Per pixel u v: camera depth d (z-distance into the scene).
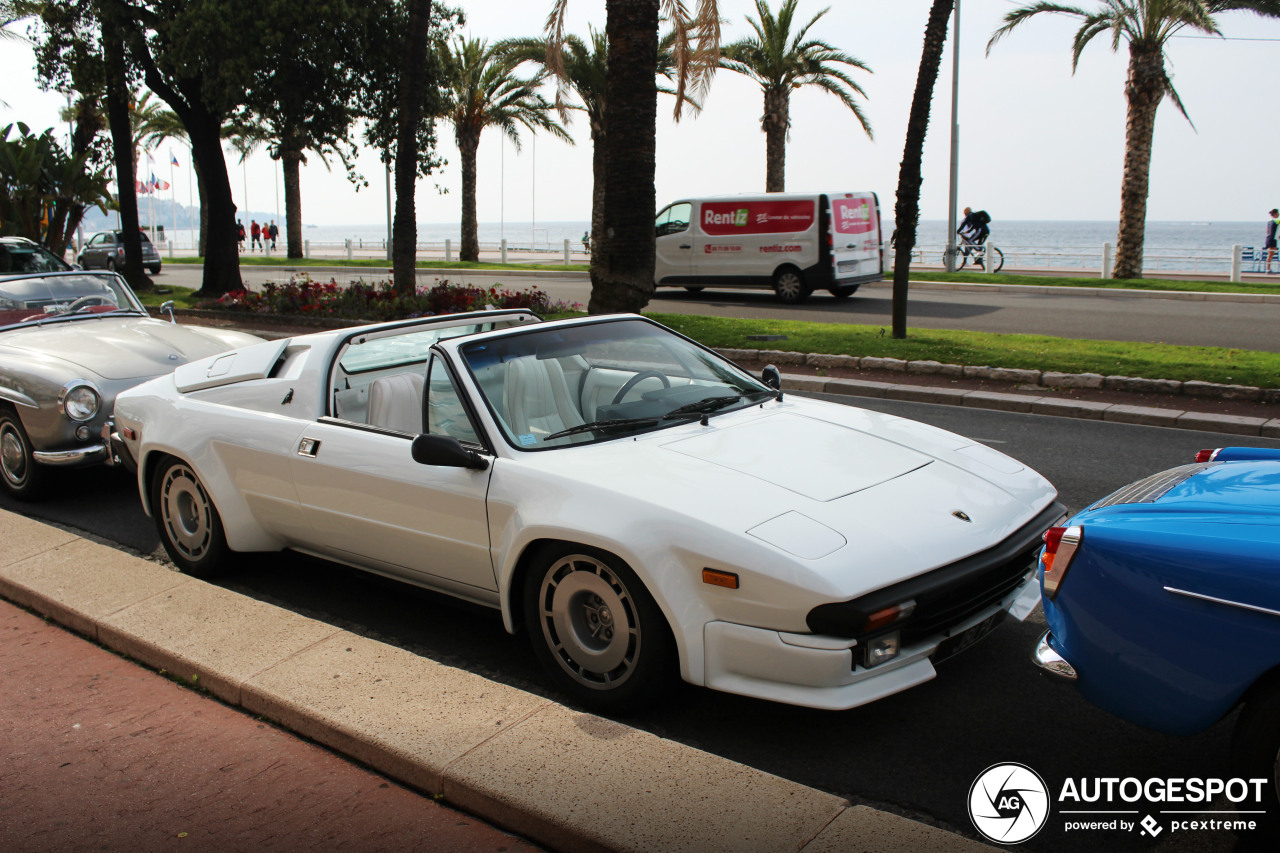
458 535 3.80
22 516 5.73
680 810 2.67
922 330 13.80
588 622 3.49
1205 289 19.77
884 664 3.04
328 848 2.71
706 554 3.07
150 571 4.77
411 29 17.19
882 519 3.25
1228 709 2.46
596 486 3.37
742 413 4.21
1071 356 10.92
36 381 6.23
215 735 3.38
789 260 19.31
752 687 3.05
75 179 22.66
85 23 19.86
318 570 5.20
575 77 30.38
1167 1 21.20
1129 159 22.72
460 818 2.84
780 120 29.20
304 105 19.52
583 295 21.38
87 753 3.28
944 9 11.74
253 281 27.70
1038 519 3.61
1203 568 2.45
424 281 26.36
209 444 4.77
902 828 2.57
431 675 3.56
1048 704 3.52
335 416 4.57
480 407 3.83
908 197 12.37
